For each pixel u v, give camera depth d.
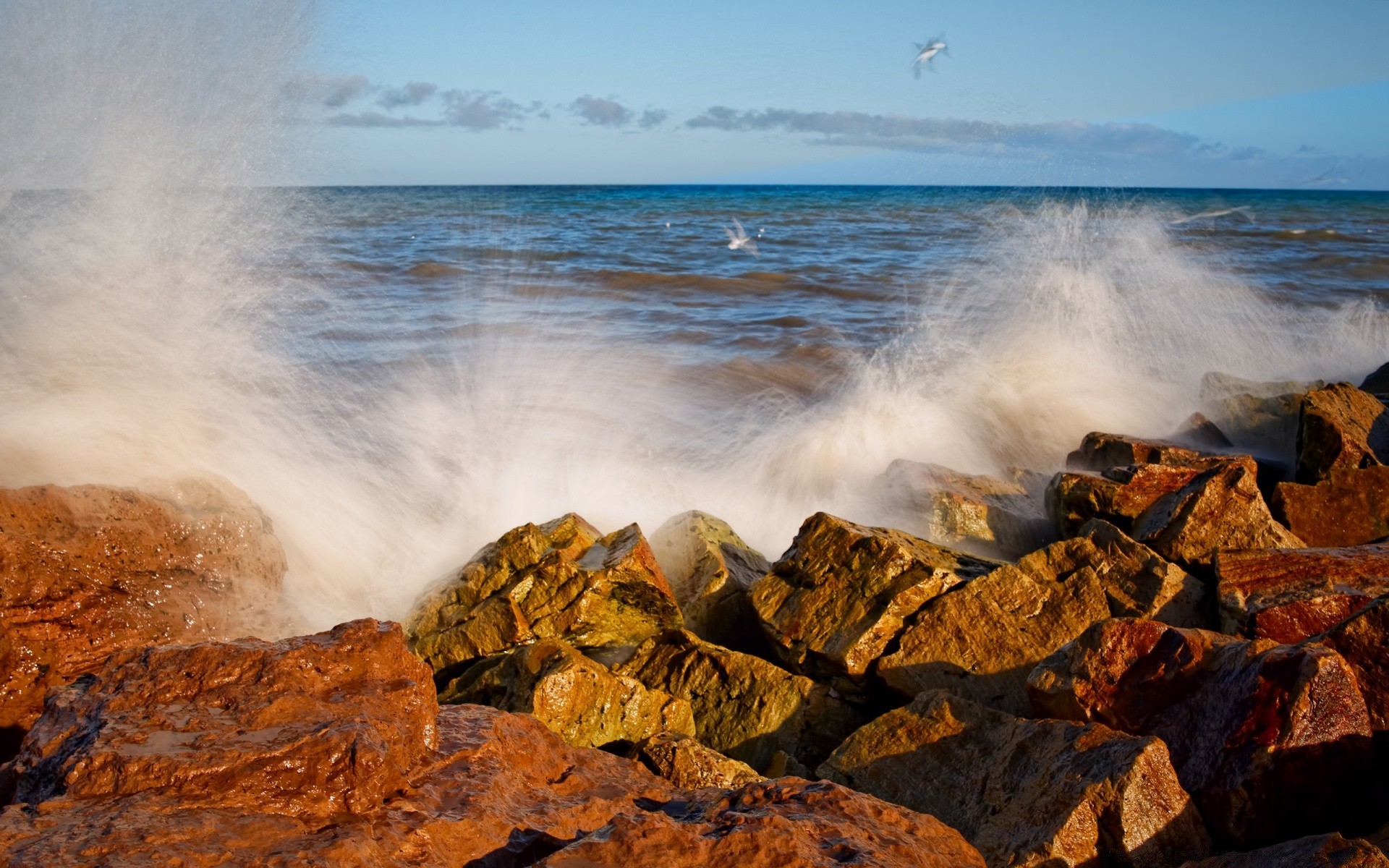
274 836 2.72
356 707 3.29
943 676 5.79
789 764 5.27
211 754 2.90
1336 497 7.61
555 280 25.89
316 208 31.53
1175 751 4.27
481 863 2.93
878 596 6.17
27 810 2.73
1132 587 6.03
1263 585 5.81
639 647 6.30
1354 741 3.95
